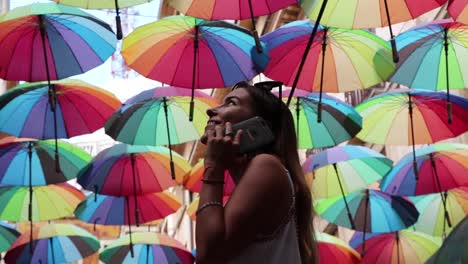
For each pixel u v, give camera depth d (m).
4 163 7.98
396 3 4.98
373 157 8.62
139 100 6.99
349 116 7.07
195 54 5.61
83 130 7.07
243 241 2.46
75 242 10.08
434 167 7.76
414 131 7.31
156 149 8.30
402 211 9.28
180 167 8.43
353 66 6.08
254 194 2.51
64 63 5.84
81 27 5.90
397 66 6.39
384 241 9.73
